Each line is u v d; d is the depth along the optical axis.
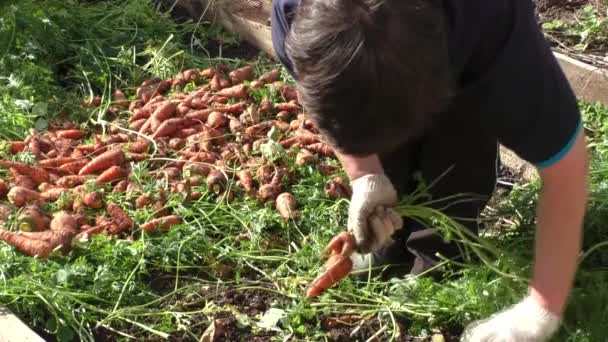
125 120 3.11
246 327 2.40
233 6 3.55
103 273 2.44
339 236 2.35
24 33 3.34
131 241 2.55
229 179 2.81
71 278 2.42
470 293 2.33
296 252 2.57
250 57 3.47
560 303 2.02
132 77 3.31
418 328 2.37
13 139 2.97
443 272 2.45
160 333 2.35
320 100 1.67
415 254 2.47
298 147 2.86
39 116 3.07
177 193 2.72
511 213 2.60
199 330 2.40
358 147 1.70
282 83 3.17
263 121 3.06
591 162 2.73
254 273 2.56
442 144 2.28
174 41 3.52
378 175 2.17
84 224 2.65
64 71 3.38
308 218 2.65
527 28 1.93
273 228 2.66
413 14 1.66
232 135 2.99
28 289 2.40
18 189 2.71
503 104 1.95
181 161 2.85
